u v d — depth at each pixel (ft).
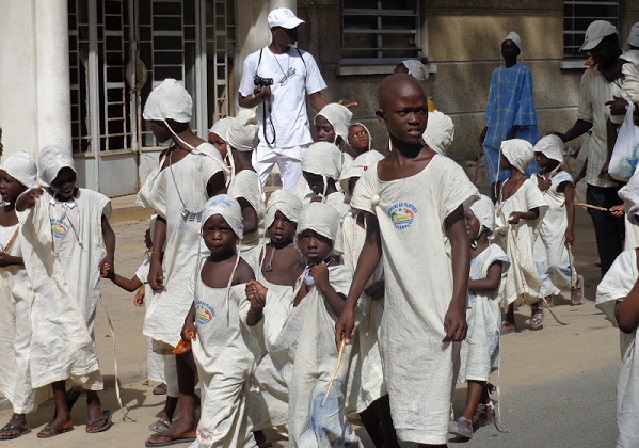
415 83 16.02
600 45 30.71
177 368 20.03
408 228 16.19
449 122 22.89
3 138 41.27
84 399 23.38
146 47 47.16
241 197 21.30
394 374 16.57
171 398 20.67
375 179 16.58
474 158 58.29
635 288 14.83
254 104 29.99
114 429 21.06
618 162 28.58
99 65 45.55
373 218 16.84
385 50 54.95
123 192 46.91
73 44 44.11
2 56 41.04
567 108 63.10
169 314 20.01
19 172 20.84
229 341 17.84
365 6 53.88
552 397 22.68
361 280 16.71
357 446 17.62
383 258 16.66
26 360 20.63
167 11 47.39
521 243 28.02
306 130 30.78
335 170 23.06
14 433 20.70
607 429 20.72
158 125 20.29
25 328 20.63
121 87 46.57
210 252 18.61
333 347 17.22
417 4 55.67
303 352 17.15
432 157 16.17
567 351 26.27
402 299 16.35
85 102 44.91
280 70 30.27
